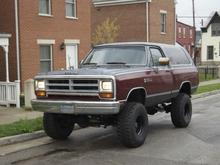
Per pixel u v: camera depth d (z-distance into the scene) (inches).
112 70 358.0
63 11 868.0
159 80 410.0
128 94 358.9
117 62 409.4
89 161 323.3
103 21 1434.5
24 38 782.5
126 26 1395.2
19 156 343.6
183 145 375.2
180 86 457.4
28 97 603.8
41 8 824.3
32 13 797.2
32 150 365.1
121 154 344.2
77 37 904.3
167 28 1428.4
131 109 358.9
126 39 1395.2
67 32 877.8
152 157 332.2
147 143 385.1
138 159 326.6
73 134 437.4
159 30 1392.7
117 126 359.6
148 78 389.4
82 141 401.7
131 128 356.8
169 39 1438.2
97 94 347.9
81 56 914.1
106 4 1427.2
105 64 411.2
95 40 1357.0
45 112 375.6
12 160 330.6
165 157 331.9
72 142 397.7
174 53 463.8
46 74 376.2
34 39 802.2
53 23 842.8
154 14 1369.3
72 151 359.3
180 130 452.4
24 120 481.4
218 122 505.0
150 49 417.1
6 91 663.8
